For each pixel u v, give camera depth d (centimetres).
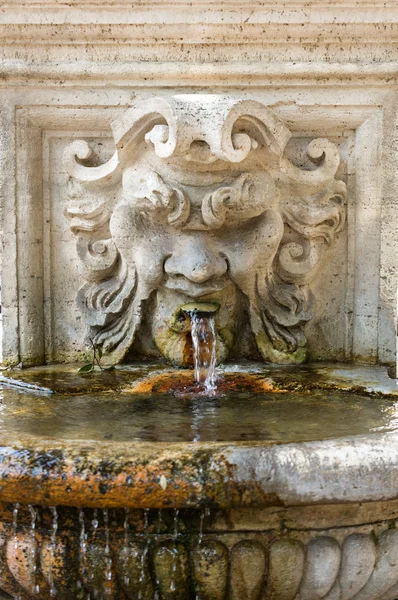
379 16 344
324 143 358
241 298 370
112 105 361
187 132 319
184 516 230
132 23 347
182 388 336
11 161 365
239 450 221
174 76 356
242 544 232
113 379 347
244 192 338
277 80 357
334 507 234
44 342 382
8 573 243
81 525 230
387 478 220
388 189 364
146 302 367
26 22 347
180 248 349
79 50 357
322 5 341
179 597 236
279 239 355
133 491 214
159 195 336
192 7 343
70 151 361
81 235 372
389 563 242
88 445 225
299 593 242
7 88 362
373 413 293
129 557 230
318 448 223
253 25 347
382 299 370
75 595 237
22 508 233
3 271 371
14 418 288
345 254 378
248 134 336
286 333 373
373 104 360
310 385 334
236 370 360
